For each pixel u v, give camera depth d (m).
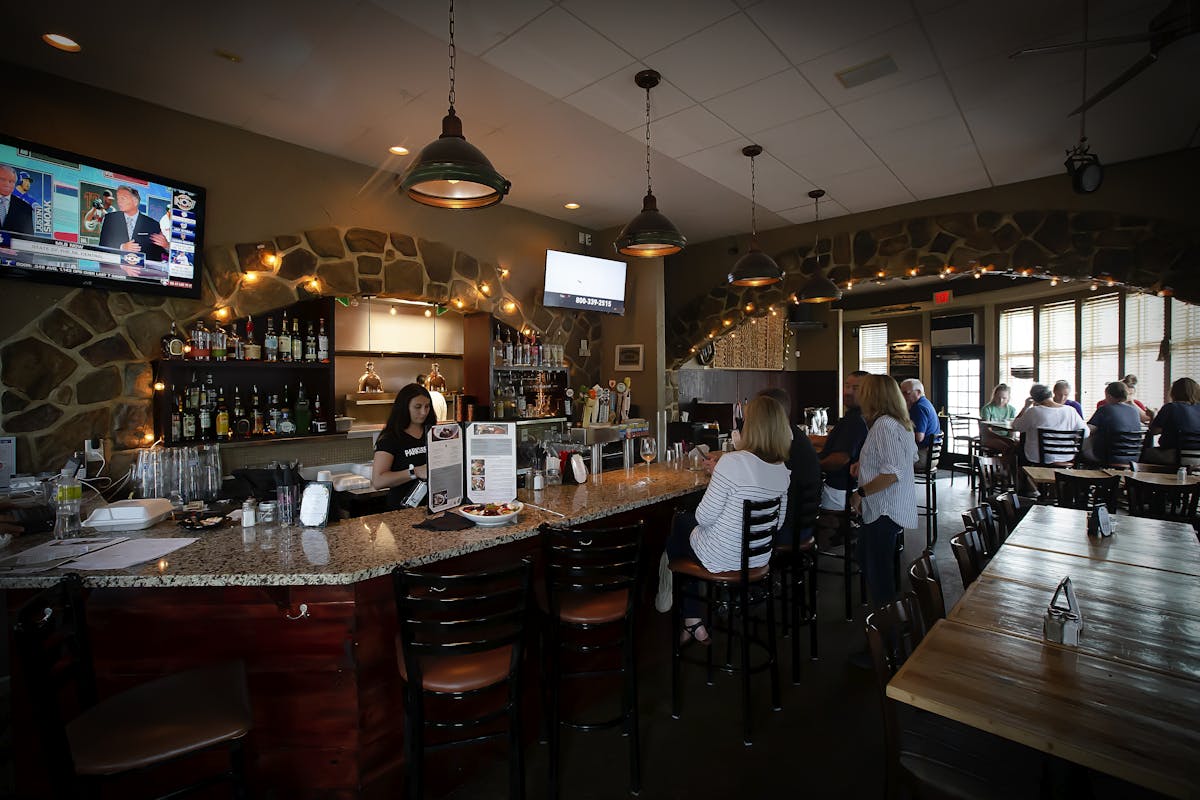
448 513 2.58
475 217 5.40
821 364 11.30
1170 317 6.59
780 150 4.38
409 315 5.39
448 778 2.19
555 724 2.09
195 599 1.96
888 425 3.19
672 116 3.81
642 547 2.27
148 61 3.11
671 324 7.37
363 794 1.95
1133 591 2.12
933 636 1.75
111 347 3.46
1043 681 1.48
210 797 1.99
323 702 1.95
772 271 4.78
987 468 5.74
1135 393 6.94
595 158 4.54
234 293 3.92
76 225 3.25
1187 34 2.40
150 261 3.53
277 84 3.37
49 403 3.26
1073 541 2.78
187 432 3.72
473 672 1.86
